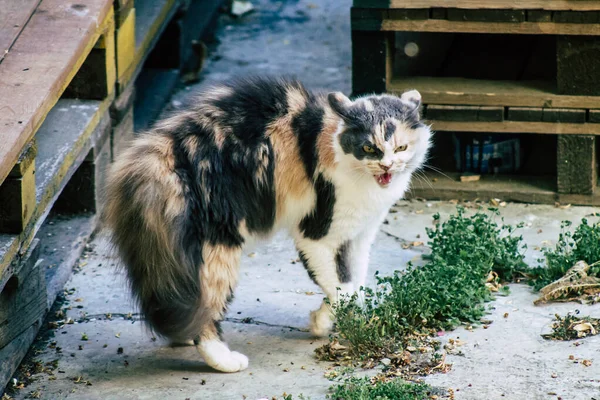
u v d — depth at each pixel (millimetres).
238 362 5410
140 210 5102
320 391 5082
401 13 7375
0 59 5742
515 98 7426
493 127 7516
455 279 5836
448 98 7527
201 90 5648
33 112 5188
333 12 11234
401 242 7035
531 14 7195
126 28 7430
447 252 6324
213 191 5246
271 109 5465
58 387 5297
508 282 6332
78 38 6055
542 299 5977
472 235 6395
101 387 5293
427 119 7570
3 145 4863
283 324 5984
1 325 5188
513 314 5848
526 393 4902
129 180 5164
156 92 9164
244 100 5457
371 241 5773
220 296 5367
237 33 10680
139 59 7957
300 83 5672
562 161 7469
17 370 5461
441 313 5777
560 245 6426
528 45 8109
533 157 8016
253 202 5426
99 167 7176
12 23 6152
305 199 5500
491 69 8102
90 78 6988
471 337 5574
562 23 7156
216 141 5324
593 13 7082
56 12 6363
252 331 5902
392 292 5742
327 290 5676
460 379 5090
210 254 5277
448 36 8141
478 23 7305
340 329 5535
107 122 7344
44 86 5457
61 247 6723
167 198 5125
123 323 6027
